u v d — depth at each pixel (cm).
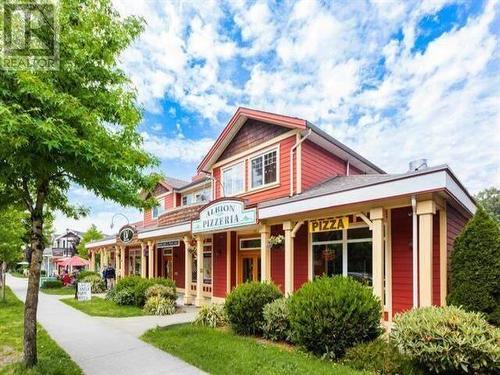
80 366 578
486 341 466
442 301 788
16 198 590
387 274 900
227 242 1483
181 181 2378
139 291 1320
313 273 1098
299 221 934
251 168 1383
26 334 553
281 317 724
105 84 605
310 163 1226
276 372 529
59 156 487
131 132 606
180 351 656
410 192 665
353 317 606
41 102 469
